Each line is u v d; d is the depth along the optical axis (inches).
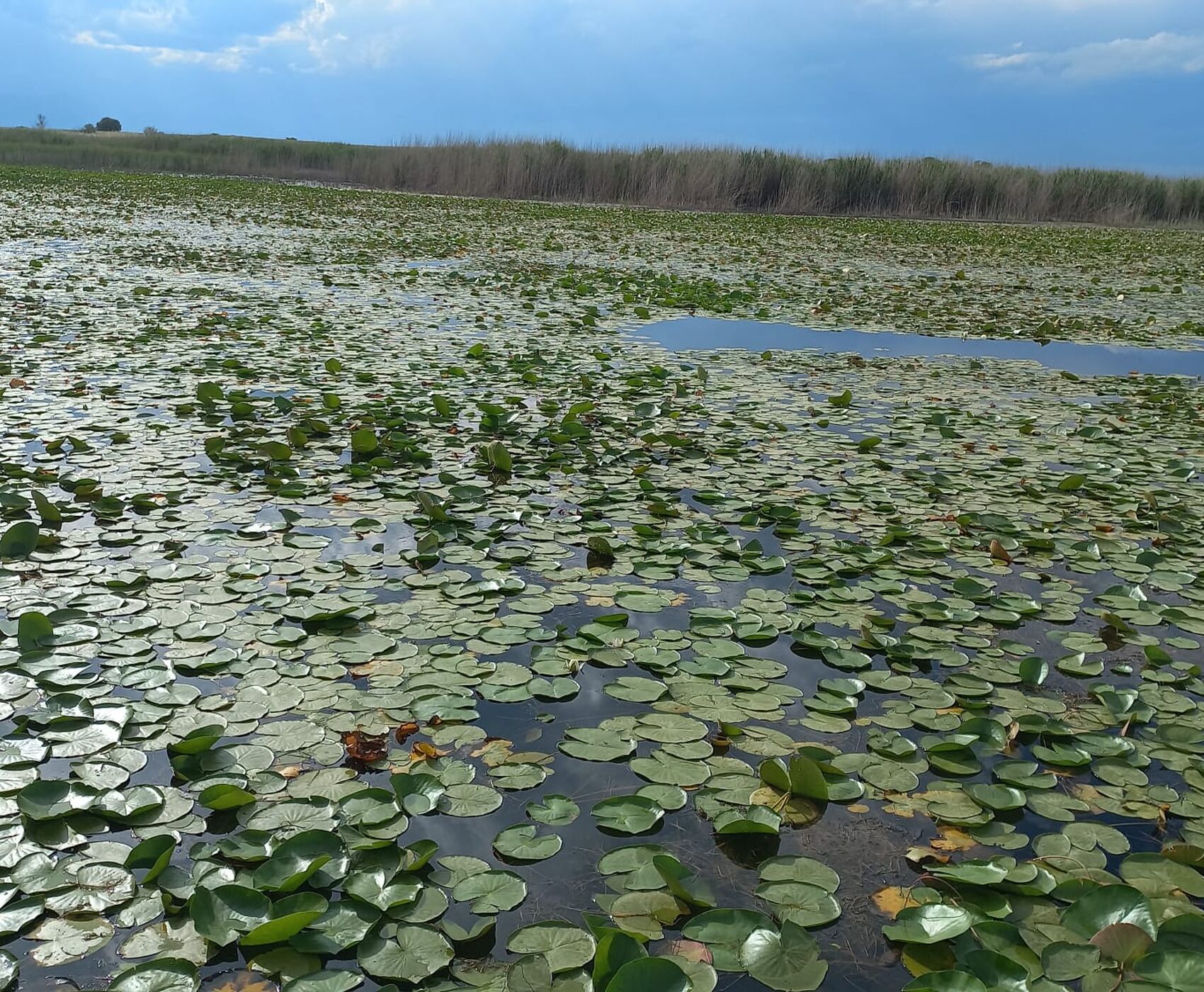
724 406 224.1
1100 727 94.8
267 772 81.4
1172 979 61.6
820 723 93.0
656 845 74.7
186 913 65.9
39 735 84.4
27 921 64.3
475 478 161.3
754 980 62.1
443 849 73.4
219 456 162.7
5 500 135.0
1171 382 270.8
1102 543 143.6
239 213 687.7
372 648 103.1
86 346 248.7
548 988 60.0
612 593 120.3
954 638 112.7
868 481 170.4
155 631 104.4
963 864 72.6
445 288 390.3
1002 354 310.0
